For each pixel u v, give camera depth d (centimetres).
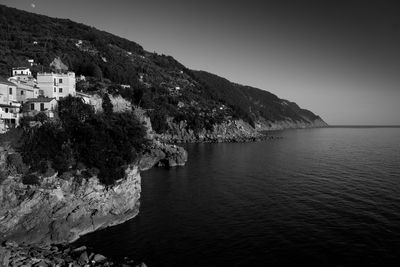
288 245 4206
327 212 5334
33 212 4616
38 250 4069
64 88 7881
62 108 6812
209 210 5716
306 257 3881
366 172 8612
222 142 19200
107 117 7475
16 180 4647
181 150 10956
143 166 9969
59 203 4850
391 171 8700
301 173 8675
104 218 5141
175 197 6606
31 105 6681
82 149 5397
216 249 4191
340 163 10331
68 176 5069
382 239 4259
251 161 11162
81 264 3688
